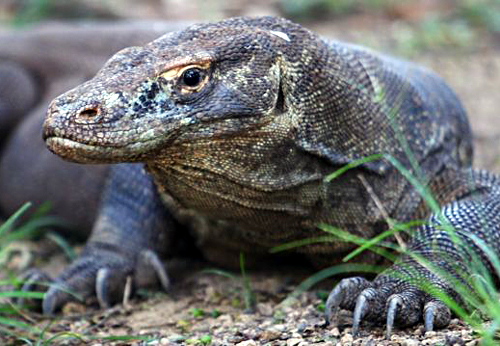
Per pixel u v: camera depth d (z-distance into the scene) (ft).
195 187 28.86
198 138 27.40
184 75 27.20
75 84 47.01
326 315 27.40
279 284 34.22
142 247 36.14
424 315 26.55
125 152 26.50
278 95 28.89
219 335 29.17
